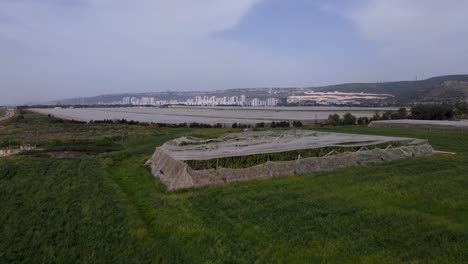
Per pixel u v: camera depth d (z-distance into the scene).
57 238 12.70
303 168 23.23
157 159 26.53
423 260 10.28
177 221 14.05
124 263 10.75
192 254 11.18
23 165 25.45
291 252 11.10
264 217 14.29
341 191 18.03
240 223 13.65
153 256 11.19
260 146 28.72
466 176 20.55
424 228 12.71
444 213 14.51
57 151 34.28
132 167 26.86
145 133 53.62
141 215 15.34
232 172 21.27
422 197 16.66
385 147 29.38
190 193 18.55
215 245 11.65
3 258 11.23
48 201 17.12
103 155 30.53
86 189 19.27
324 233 12.49
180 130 59.50
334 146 27.72
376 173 22.02
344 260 10.52
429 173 21.52
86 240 12.52
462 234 11.96
